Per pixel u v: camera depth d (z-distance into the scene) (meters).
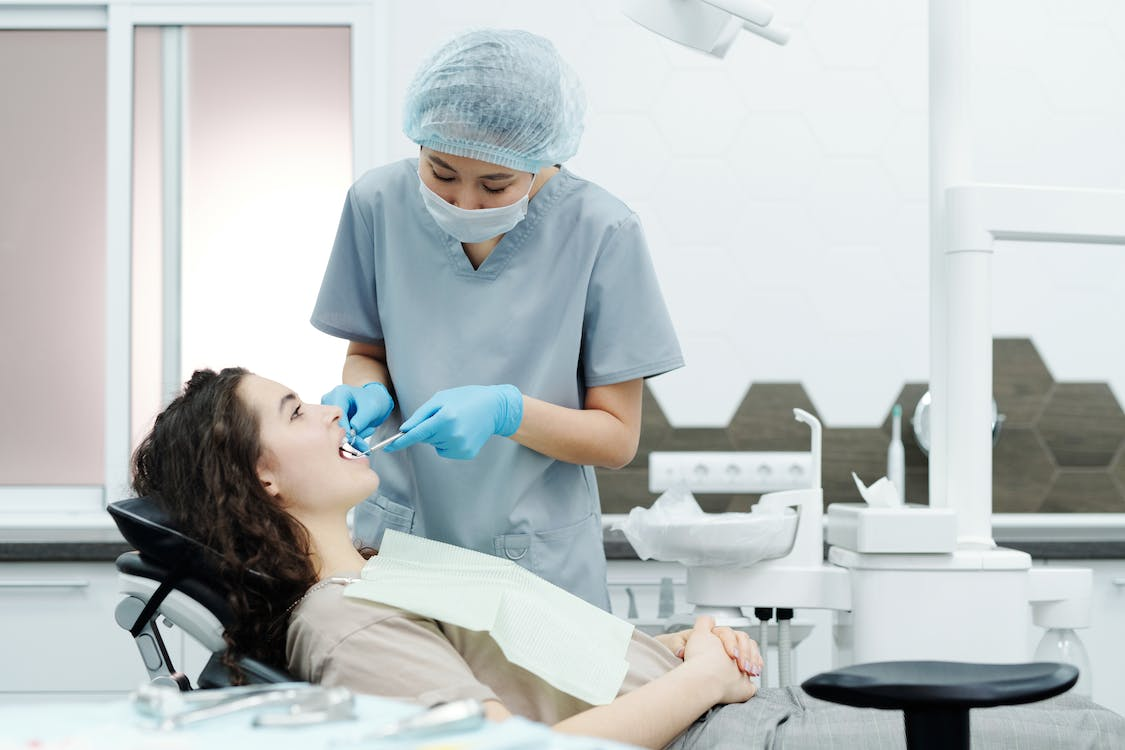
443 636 1.48
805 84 3.06
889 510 1.68
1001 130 3.07
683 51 3.05
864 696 0.95
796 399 3.06
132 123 3.02
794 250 3.06
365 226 1.90
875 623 1.68
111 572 2.57
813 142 3.06
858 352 3.06
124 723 0.92
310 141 3.07
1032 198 1.73
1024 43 3.07
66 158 3.05
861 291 3.07
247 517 1.50
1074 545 2.62
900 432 3.05
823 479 3.04
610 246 1.81
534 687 1.51
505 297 1.83
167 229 3.05
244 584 1.48
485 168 1.64
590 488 1.92
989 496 1.75
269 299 3.06
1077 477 3.07
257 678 1.40
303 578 1.51
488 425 1.63
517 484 1.81
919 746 0.96
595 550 1.89
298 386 3.07
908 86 3.07
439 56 1.66
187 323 3.05
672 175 3.05
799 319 3.06
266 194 3.07
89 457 3.04
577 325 1.82
